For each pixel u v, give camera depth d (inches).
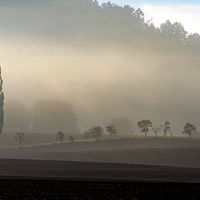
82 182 2746.1
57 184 2581.2
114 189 2378.2
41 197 2012.8
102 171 3969.0
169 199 2017.7
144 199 2005.4
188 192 2276.1
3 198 1961.1
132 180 3105.3
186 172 3922.2
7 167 4192.9
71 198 1993.1
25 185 2486.5
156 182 2864.2
